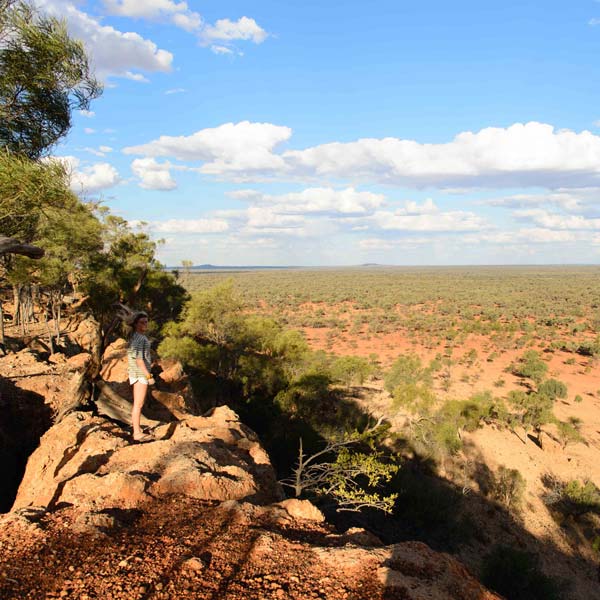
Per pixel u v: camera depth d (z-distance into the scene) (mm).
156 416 8758
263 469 6391
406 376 36156
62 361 13633
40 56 6559
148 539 3643
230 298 24844
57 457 5977
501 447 27078
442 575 3240
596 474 26297
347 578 3148
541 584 15664
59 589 2914
